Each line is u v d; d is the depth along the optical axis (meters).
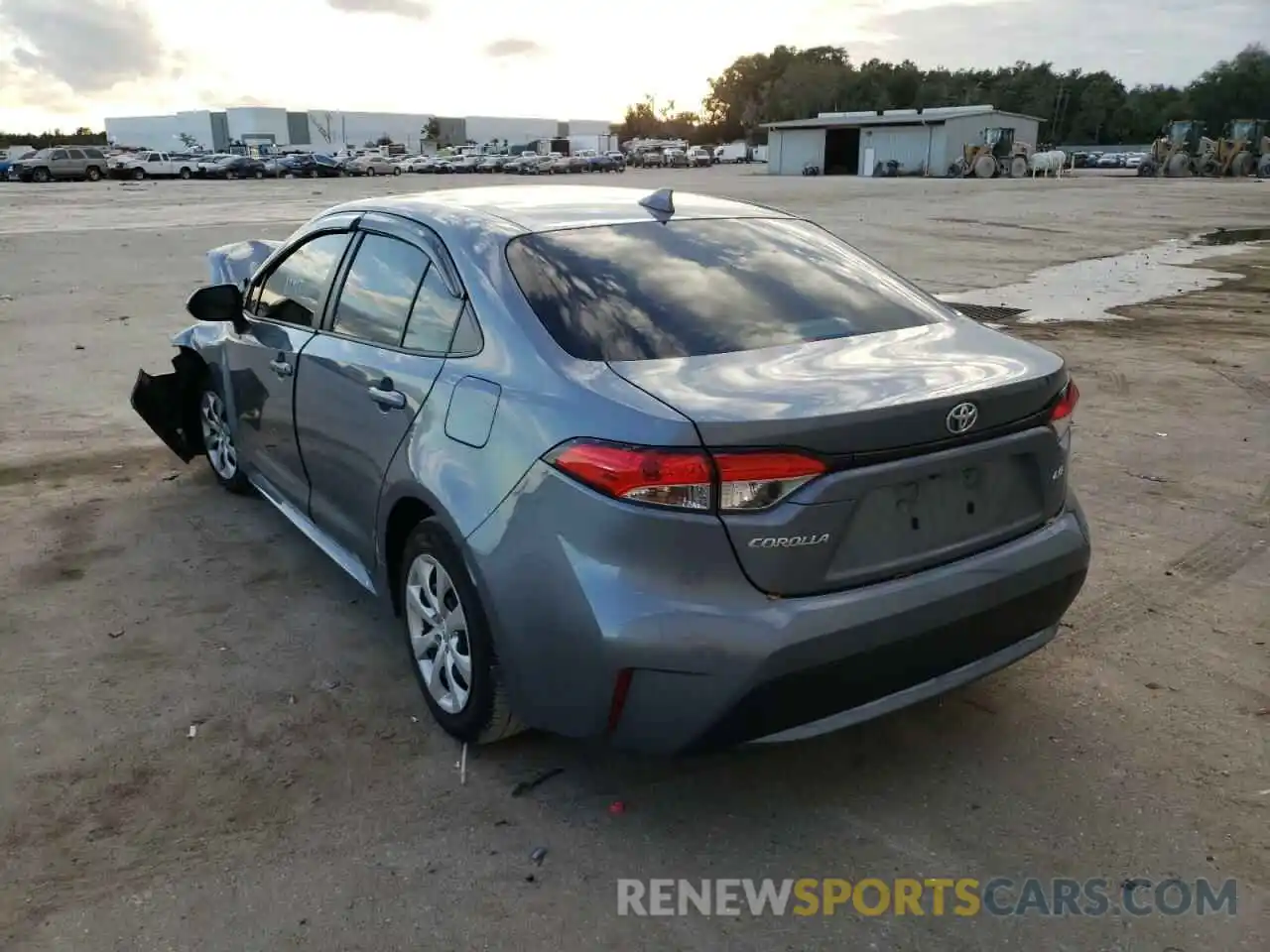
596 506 2.55
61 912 2.58
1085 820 2.94
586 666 2.61
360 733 3.38
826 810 3.00
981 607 2.83
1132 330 10.54
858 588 2.65
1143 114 107.69
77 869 2.74
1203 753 3.25
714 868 2.76
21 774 3.13
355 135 99.12
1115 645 3.93
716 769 3.20
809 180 52.47
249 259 6.45
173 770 3.17
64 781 3.10
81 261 15.80
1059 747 3.29
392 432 3.34
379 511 3.48
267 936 2.51
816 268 3.60
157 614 4.21
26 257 16.23
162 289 12.96
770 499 2.49
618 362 2.84
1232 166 55.88
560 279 3.15
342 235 4.11
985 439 2.80
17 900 2.62
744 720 2.59
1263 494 5.57
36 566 4.65
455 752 3.28
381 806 3.01
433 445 3.10
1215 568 4.62
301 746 3.30
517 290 3.09
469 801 3.03
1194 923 2.56
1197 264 16.58
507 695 3.00
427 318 3.38
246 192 38.53
